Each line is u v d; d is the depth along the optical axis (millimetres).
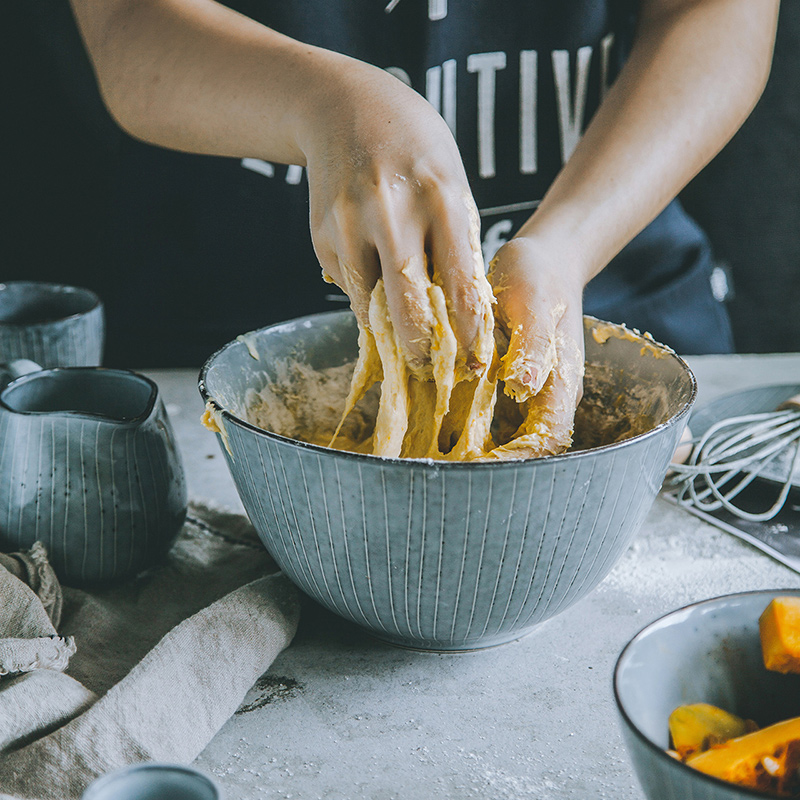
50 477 647
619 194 758
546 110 1125
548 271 655
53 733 506
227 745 541
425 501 493
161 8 746
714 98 839
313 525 538
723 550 766
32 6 1536
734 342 2059
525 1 1062
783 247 1948
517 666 617
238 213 1204
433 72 1084
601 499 524
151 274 1260
